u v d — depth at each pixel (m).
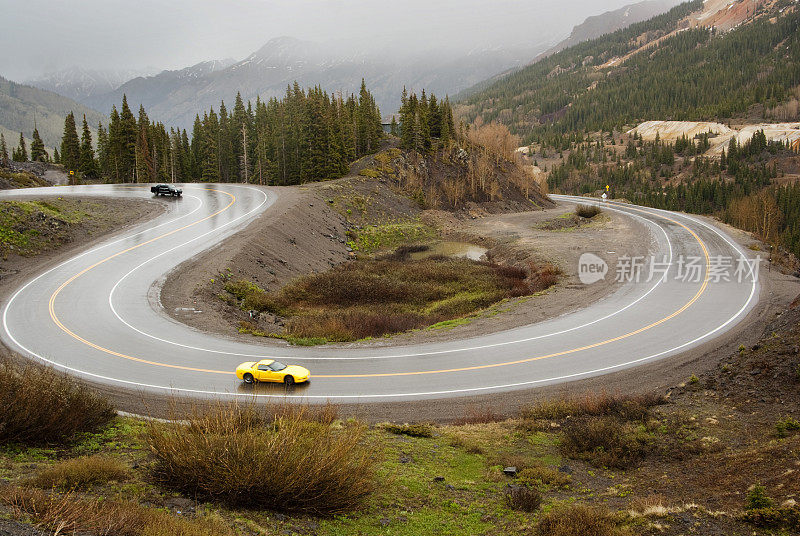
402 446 14.42
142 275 33.12
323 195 67.69
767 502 9.73
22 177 74.62
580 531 9.51
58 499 7.91
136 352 22.44
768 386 16.78
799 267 43.19
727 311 29.92
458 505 11.08
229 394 18.48
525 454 14.65
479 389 19.98
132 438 12.88
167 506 8.77
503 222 75.19
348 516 9.91
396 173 86.12
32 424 11.38
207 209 53.88
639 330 27.20
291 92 108.62
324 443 10.90
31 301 28.52
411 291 39.44
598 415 17.38
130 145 92.44
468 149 101.81
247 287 34.56
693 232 56.59
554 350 24.33
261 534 8.32
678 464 13.39
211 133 95.44
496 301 37.25
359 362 22.48
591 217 72.69
